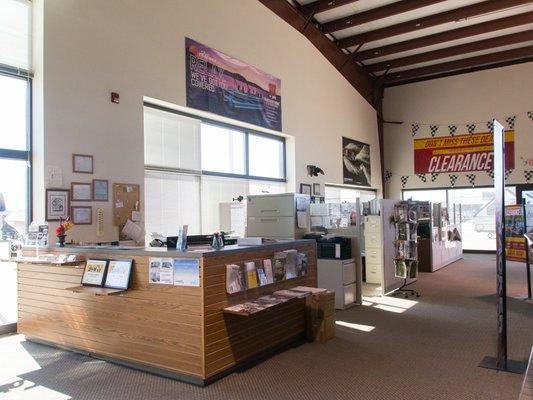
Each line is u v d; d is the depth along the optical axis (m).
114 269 3.75
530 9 9.92
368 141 13.09
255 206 5.71
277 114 8.96
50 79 4.97
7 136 4.88
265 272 3.88
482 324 5.02
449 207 10.76
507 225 6.90
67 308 4.11
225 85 7.58
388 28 10.75
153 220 6.45
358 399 3.04
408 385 3.28
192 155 7.17
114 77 5.68
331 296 4.47
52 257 4.24
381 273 6.83
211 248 3.70
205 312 3.27
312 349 4.14
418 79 13.62
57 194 4.98
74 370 3.62
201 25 7.13
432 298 6.54
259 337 3.83
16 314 4.94
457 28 10.83
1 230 4.84
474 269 9.66
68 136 5.12
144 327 3.57
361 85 12.92
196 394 3.13
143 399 3.06
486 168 12.66
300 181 9.66
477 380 3.37
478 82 12.80
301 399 3.05
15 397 3.13
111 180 5.58
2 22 4.83
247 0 8.22
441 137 13.32
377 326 4.96
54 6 5.05
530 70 12.10
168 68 6.48
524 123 12.19
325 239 6.00
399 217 7.03
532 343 4.30
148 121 6.44
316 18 10.34
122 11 5.83
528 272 6.34
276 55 9.02
